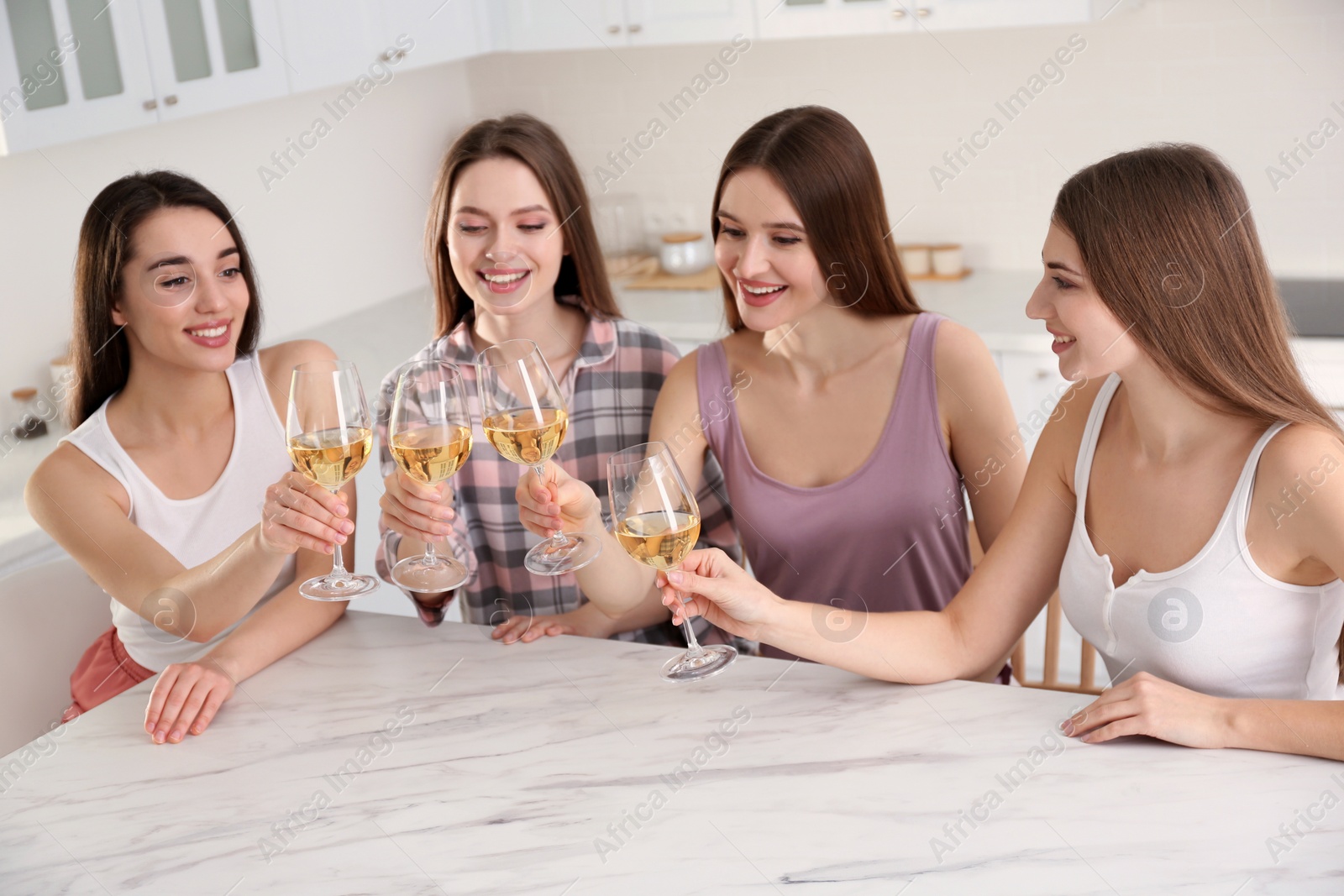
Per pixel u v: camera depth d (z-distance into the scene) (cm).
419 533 139
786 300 157
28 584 165
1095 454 132
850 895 94
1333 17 275
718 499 179
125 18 236
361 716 128
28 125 219
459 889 99
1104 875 94
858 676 129
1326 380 254
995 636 135
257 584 141
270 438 168
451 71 372
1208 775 105
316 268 332
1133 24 296
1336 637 123
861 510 161
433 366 132
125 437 163
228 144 299
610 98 360
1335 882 90
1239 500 118
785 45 334
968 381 159
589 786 112
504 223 164
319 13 284
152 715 129
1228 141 295
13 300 253
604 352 174
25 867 107
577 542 138
